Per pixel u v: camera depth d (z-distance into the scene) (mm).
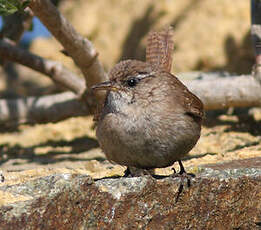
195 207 7734
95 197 7078
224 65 17516
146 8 18734
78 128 14961
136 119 7996
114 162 9086
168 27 9961
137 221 7359
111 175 9562
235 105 13320
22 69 20578
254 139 13008
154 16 18484
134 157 8156
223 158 10359
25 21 13820
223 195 7855
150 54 9844
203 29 17969
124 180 7387
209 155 10578
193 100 8508
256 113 14680
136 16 18734
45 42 20453
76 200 6945
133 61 8484
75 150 13250
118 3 19281
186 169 9156
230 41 17672
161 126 7988
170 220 7590
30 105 14812
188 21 18188
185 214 7688
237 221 8023
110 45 18812
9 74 20281
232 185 7891
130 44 18531
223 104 13273
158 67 8688
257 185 8078
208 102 13234
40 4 10547
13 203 6586
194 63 17672
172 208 7590
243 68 17359
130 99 8086
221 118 14750
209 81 13305
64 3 20062
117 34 18828
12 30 13891
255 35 12742
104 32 19062
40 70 13711
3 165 11805
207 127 14133
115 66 8477
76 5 19844
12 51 13523
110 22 19094
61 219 6824
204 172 8102
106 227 7172
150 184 7398
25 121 14938
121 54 18578
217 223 7910
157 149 8055
